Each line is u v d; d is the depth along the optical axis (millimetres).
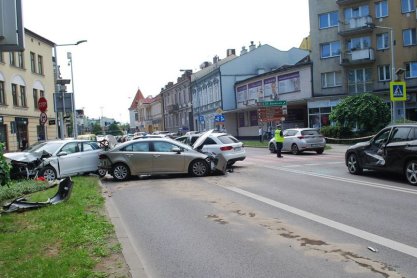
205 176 16188
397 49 39750
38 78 39719
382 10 40656
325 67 43375
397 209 8992
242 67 58156
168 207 10141
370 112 32656
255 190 12344
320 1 43750
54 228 7500
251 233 7477
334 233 7270
